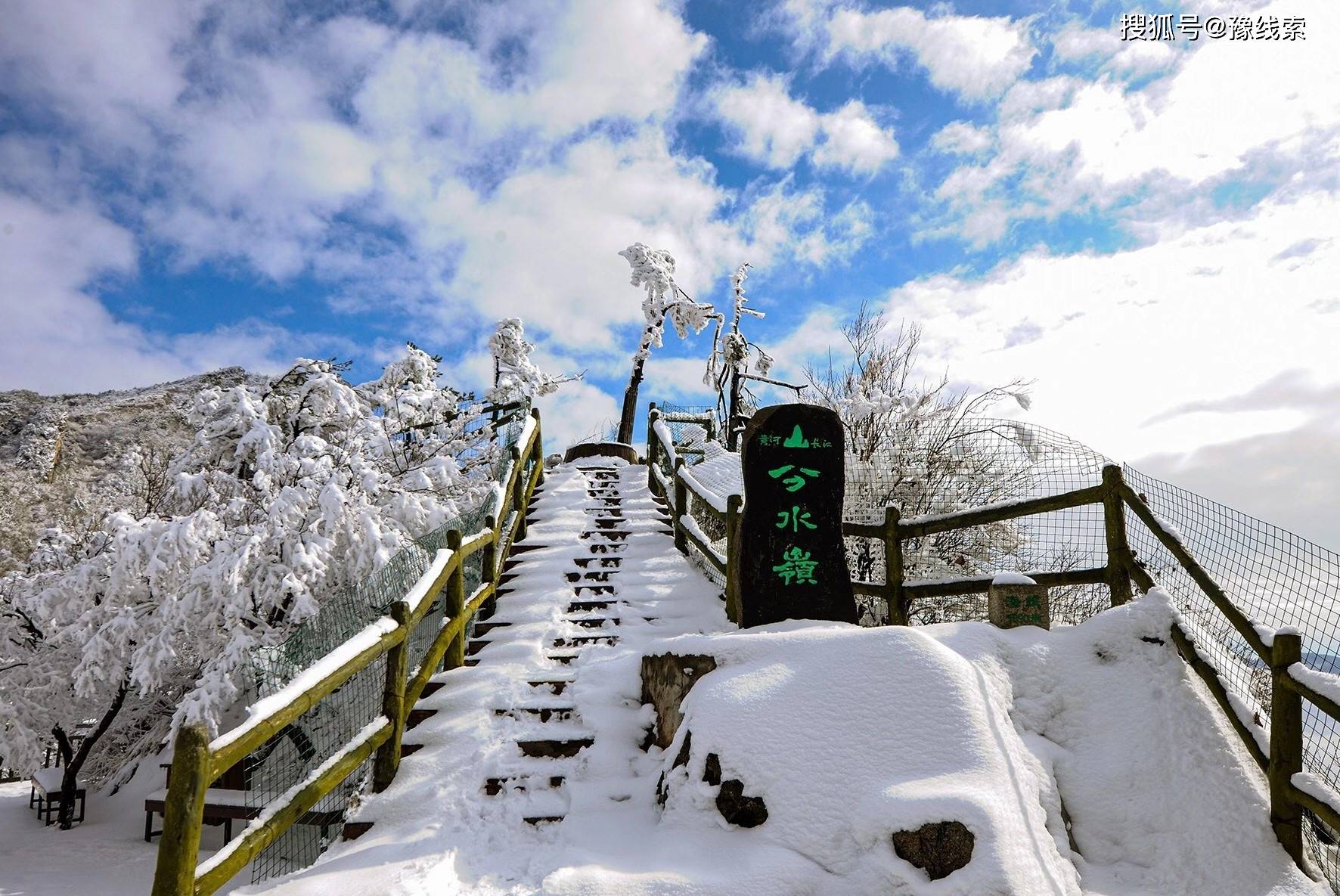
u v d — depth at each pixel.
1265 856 3.54
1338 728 3.66
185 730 3.08
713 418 20.06
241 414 10.82
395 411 13.31
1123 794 4.02
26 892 7.75
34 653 11.84
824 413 6.27
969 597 9.50
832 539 6.14
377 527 9.65
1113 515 5.40
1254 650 3.95
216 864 3.19
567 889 3.52
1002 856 3.26
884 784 3.74
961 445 10.34
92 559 10.44
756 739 4.11
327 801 5.02
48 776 12.29
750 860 3.64
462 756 5.04
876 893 3.37
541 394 19.44
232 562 8.94
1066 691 4.55
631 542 9.45
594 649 6.61
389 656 5.07
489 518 7.65
